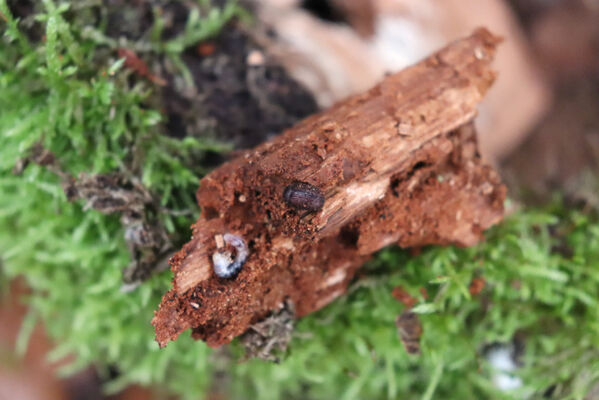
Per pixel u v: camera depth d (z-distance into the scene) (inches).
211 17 11.0
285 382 11.4
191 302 9.6
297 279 10.1
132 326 11.1
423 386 11.2
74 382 12.5
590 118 16.2
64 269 11.2
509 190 11.9
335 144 9.8
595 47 16.1
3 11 10.2
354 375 10.8
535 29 16.5
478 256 10.7
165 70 10.9
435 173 10.1
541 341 10.9
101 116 10.5
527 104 15.4
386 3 12.1
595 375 10.6
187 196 10.6
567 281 10.8
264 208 9.8
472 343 10.8
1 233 11.3
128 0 10.8
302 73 11.4
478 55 10.2
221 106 11.0
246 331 10.1
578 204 11.5
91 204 10.3
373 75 11.9
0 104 10.7
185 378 11.7
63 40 10.3
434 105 10.0
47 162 10.4
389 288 10.6
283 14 11.7
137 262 10.3
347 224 10.0
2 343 12.3
